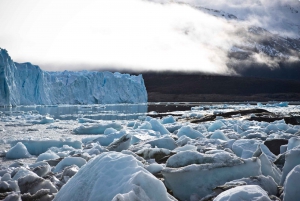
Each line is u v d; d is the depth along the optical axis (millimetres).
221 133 7484
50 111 34719
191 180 3240
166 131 10961
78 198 2578
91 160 2916
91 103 54625
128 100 59812
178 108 46594
